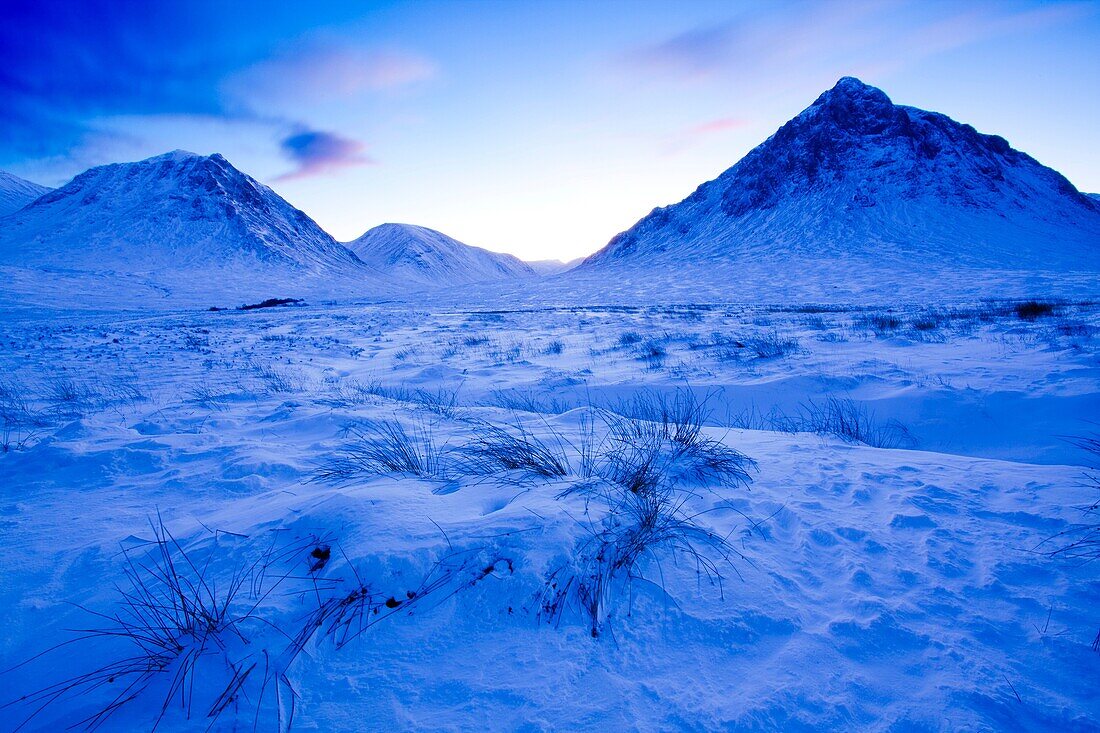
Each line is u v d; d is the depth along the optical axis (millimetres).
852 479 3986
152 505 3738
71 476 4324
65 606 2477
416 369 12461
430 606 2316
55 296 60438
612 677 2021
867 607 2412
